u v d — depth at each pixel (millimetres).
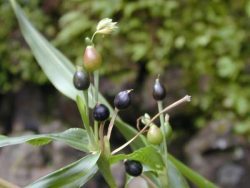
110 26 220
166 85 924
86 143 226
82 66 221
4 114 1015
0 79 1009
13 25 1016
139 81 929
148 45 938
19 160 878
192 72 934
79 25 954
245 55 938
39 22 1001
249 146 878
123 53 936
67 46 975
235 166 867
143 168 249
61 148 885
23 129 989
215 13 955
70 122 972
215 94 930
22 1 1023
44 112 990
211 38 936
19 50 1005
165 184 243
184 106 923
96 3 943
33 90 1006
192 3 952
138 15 952
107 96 923
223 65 925
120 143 917
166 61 931
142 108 913
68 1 979
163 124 242
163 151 244
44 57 293
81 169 218
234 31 938
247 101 918
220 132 888
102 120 219
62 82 285
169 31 943
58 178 216
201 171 871
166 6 940
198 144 895
